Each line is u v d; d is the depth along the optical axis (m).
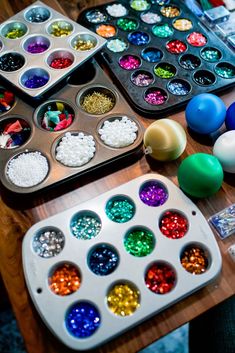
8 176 0.63
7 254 0.58
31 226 0.60
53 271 0.56
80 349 0.51
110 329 0.51
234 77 0.74
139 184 0.62
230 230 0.60
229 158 0.62
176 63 0.75
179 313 0.54
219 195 0.64
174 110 0.71
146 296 0.54
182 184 0.61
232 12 0.85
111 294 0.55
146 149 0.65
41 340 0.52
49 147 0.66
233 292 0.56
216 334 0.65
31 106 0.70
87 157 0.64
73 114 0.70
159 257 0.57
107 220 0.60
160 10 0.84
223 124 0.69
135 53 0.77
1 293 0.96
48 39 0.76
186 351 1.02
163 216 0.61
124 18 0.82
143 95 0.71
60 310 0.53
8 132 0.68
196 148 0.68
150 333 0.53
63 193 0.64
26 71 0.72
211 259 0.57
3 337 1.04
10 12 0.84
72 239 0.58
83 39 0.77
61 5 0.85
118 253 0.57
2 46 0.76
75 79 0.76
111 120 0.69
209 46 0.78
